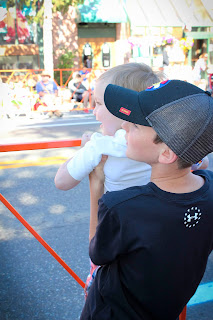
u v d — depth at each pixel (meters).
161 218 1.01
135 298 1.11
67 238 3.60
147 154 1.04
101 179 1.40
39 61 15.29
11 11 14.51
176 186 1.05
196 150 0.96
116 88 1.06
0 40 14.80
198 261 1.12
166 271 1.06
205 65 13.51
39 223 3.94
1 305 2.61
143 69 1.39
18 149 1.66
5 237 3.63
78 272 3.03
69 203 4.46
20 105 10.41
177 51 14.47
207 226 1.08
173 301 1.12
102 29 17.56
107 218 1.04
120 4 15.94
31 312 2.54
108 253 1.09
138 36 15.33
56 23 16.11
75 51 16.67
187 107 0.95
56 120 10.11
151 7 15.34
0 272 3.03
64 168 1.42
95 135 1.38
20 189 4.93
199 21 15.42
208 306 2.57
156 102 0.98
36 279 2.93
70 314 2.53
